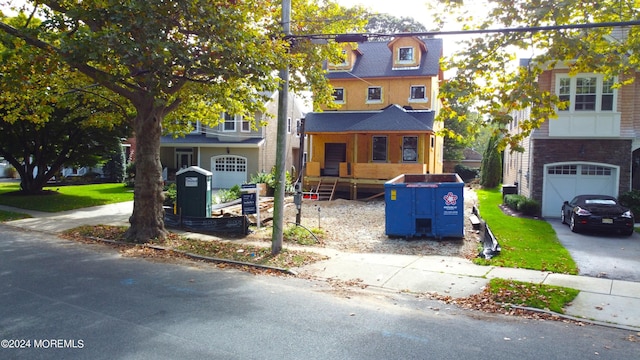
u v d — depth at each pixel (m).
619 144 19.09
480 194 28.31
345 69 28.33
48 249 11.80
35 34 9.90
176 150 34.97
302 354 5.34
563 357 5.46
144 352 5.24
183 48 10.04
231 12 10.38
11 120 15.60
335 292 8.32
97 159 26.39
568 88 19.38
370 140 26.89
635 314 7.19
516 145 8.85
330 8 14.64
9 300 7.21
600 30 9.70
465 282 9.05
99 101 16.53
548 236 14.47
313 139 28.22
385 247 12.60
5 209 19.39
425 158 25.88
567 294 8.11
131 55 9.13
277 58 11.16
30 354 5.13
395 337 6.01
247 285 8.67
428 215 13.46
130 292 7.86
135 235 12.91
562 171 19.81
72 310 6.76
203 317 6.61
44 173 25.44
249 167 32.53
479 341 5.95
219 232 14.25
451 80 9.46
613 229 14.82
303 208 20.81
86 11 9.48
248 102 12.70
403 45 27.44
